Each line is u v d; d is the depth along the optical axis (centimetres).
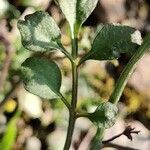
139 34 14
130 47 14
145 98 59
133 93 59
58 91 14
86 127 52
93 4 14
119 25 14
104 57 14
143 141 53
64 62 53
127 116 56
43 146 51
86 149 51
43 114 52
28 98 50
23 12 52
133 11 66
